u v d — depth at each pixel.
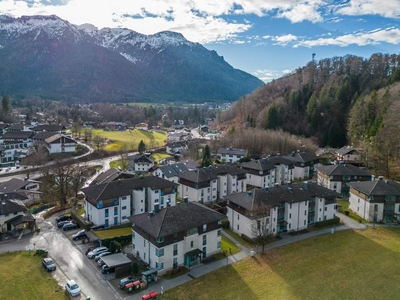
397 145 112.19
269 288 54.50
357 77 198.12
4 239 69.00
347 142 165.25
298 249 68.69
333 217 83.88
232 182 101.25
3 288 50.69
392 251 68.56
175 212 62.59
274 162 118.81
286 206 76.62
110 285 53.53
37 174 130.38
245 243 71.00
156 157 172.38
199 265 61.19
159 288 53.41
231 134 170.75
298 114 190.25
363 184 89.06
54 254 62.84
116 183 79.81
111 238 66.88
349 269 61.31
